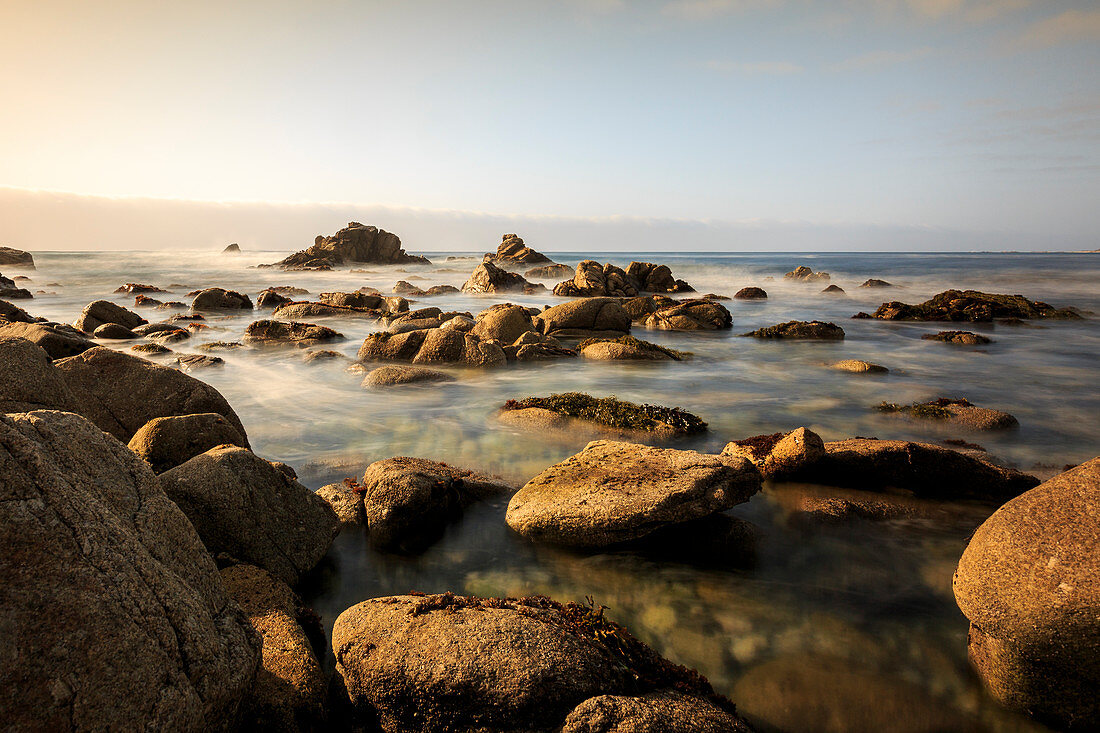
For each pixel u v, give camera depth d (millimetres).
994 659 4453
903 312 29953
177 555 3807
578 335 23562
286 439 10453
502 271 47625
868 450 8148
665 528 6559
